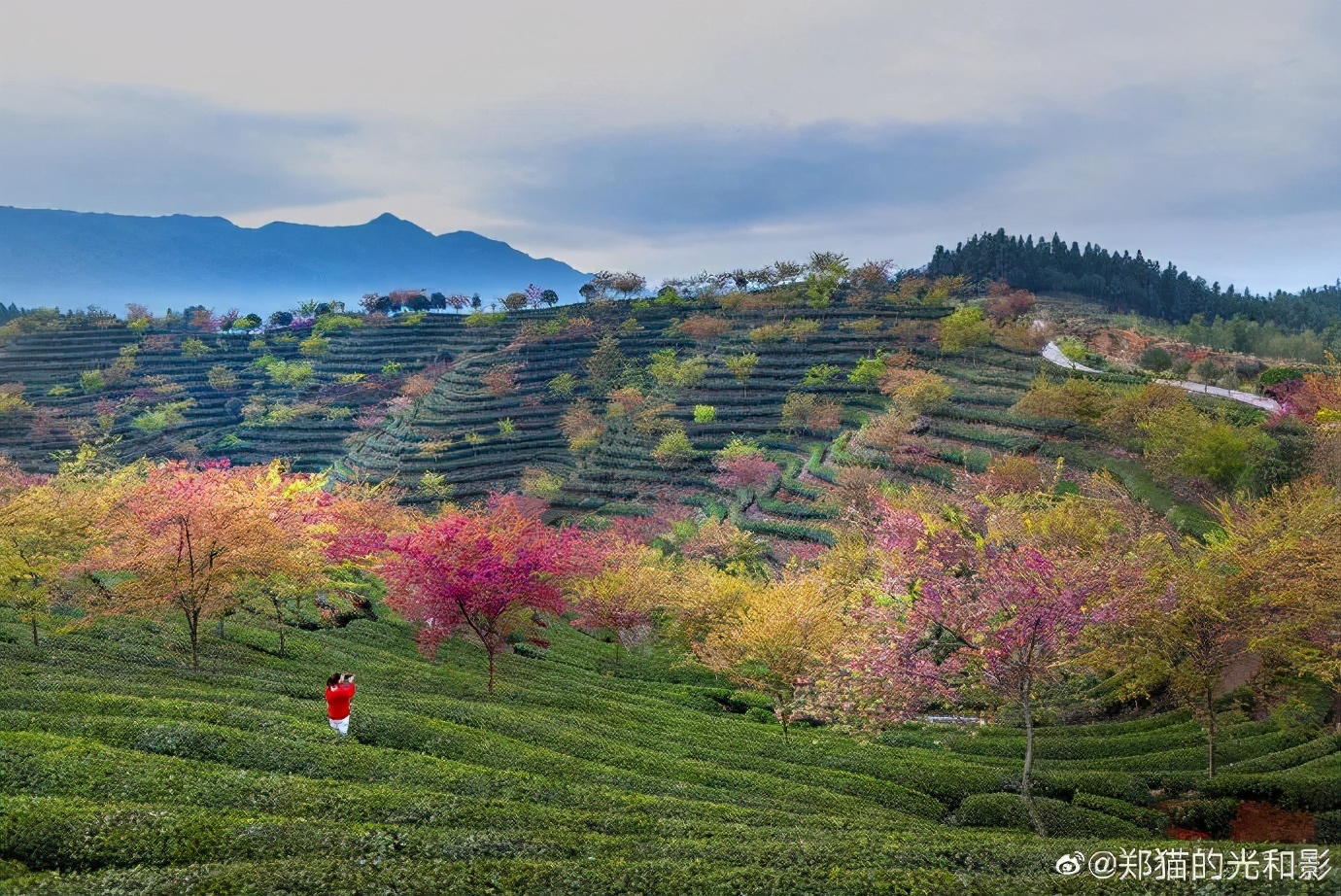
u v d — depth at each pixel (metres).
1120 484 66.56
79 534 35.44
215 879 15.66
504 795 23.27
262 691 31.97
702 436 112.44
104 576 43.09
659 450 105.06
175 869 16.03
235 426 160.50
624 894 16.53
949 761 33.25
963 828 25.22
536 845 18.84
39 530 33.50
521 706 36.06
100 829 17.52
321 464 146.50
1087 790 28.70
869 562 48.66
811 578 42.41
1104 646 28.69
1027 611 23.75
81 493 38.03
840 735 37.53
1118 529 43.16
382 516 54.59
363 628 48.22
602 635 59.03
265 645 40.81
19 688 27.77
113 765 21.22
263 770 23.09
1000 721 38.47
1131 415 72.12
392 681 37.53
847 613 36.78
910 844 20.14
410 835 18.73
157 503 32.91
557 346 169.00
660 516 88.81
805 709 32.56
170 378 176.25
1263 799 27.20
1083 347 107.69
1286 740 32.03
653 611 52.88
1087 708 40.91
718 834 21.16
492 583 34.22
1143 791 28.45
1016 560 25.39
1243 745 32.16
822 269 160.50
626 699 41.44
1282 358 126.56
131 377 171.62
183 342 190.75
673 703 42.34
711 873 17.53
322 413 160.75
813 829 22.30
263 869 16.25
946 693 26.80
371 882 16.11
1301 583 27.27
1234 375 93.81
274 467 42.47
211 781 20.98
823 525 76.50
